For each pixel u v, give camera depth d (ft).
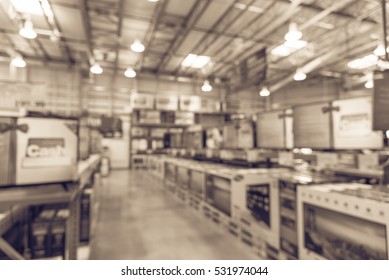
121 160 39.04
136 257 8.13
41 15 19.07
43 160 4.60
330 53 24.22
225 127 13.88
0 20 20.88
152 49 28.02
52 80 30.53
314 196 5.90
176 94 37.81
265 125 10.91
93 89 34.60
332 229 5.43
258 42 24.00
